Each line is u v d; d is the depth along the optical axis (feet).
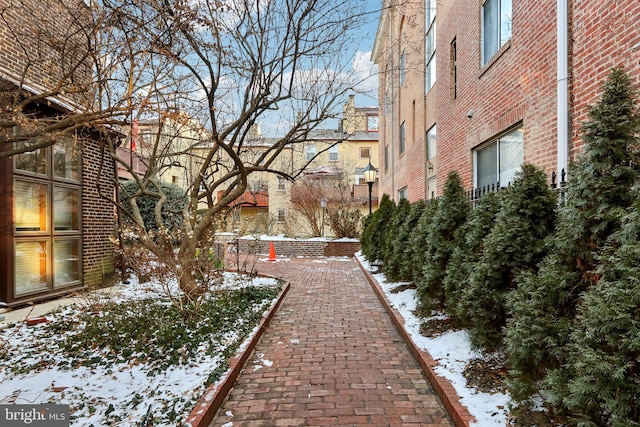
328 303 24.13
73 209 26.30
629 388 6.72
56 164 24.82
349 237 62.49
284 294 26.05
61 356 13.70
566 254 9.45
